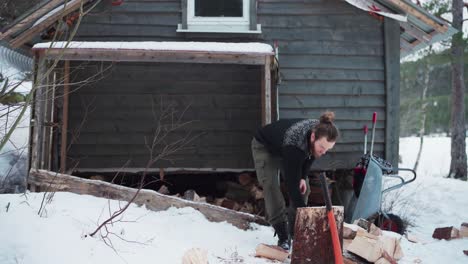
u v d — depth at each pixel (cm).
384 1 664
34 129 501
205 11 685
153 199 460
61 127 664
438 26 652
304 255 349
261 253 383
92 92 698
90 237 344
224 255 383
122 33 668
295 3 689
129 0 671
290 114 675
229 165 721
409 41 801
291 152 375
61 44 523
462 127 1256
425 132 3061
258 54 541
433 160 1852
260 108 728
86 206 420
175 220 440
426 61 1894
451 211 798
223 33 682
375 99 691
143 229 396
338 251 326
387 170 578
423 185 1010
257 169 423
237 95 726
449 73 2991
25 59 927
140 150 705
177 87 717
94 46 526
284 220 413
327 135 358
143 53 536
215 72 723
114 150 700
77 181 465
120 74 705
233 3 689
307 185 424
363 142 685
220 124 723
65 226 349
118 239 358
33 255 302
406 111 2930
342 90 685
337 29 690
